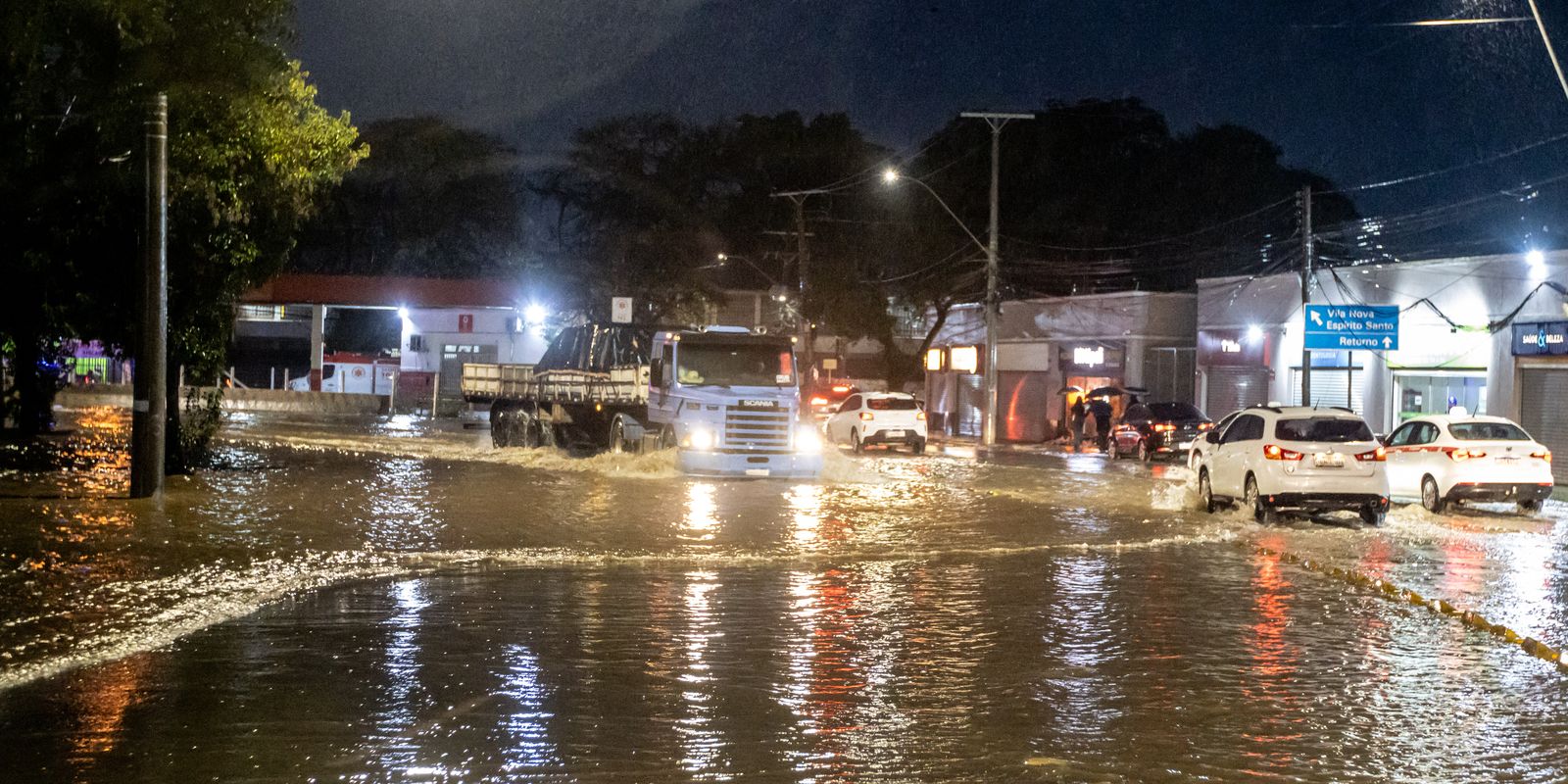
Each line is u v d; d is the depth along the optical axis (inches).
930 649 655.8
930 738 490.0
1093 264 3708.2
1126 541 1122.0
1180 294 3016.7
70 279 1435.8
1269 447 1284.4
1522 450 1416.1
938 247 3737.7
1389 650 661.3
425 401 4025.6
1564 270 1983.3
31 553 943.7
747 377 1733.5
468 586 844.0
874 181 3922.2
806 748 475.2
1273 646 669.3
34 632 683.4
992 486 1700.3
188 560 931.3
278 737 485.4
